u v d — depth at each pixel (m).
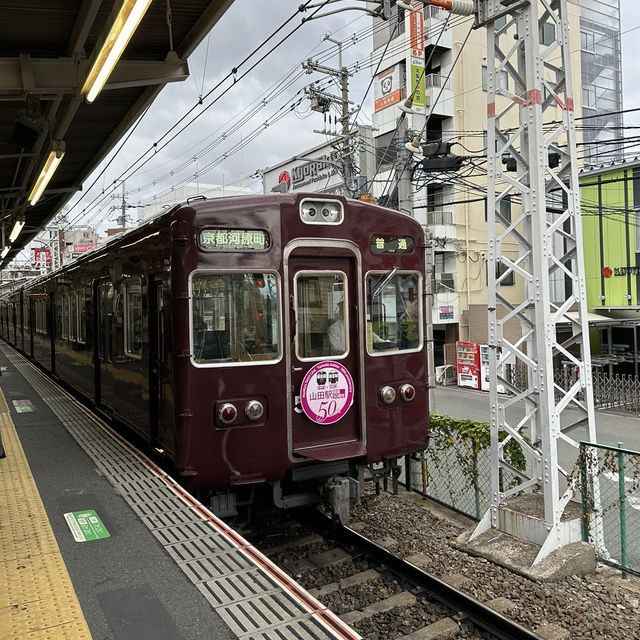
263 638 2.81
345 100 15.90
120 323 7.32
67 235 47.66
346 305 6.02
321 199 5.83
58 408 8.73
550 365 5.79
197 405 5.24
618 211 19.02
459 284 23.22
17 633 2.84
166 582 3.38
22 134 7.18
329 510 6.62
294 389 5.67
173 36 6.65
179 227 5.23
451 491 7.54
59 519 4.35
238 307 5.45
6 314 25.83
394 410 6.26
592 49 27.53
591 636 4.46
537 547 5.77
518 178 6.28
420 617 4.74
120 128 9.30
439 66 22.70
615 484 8.46
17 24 6.07
